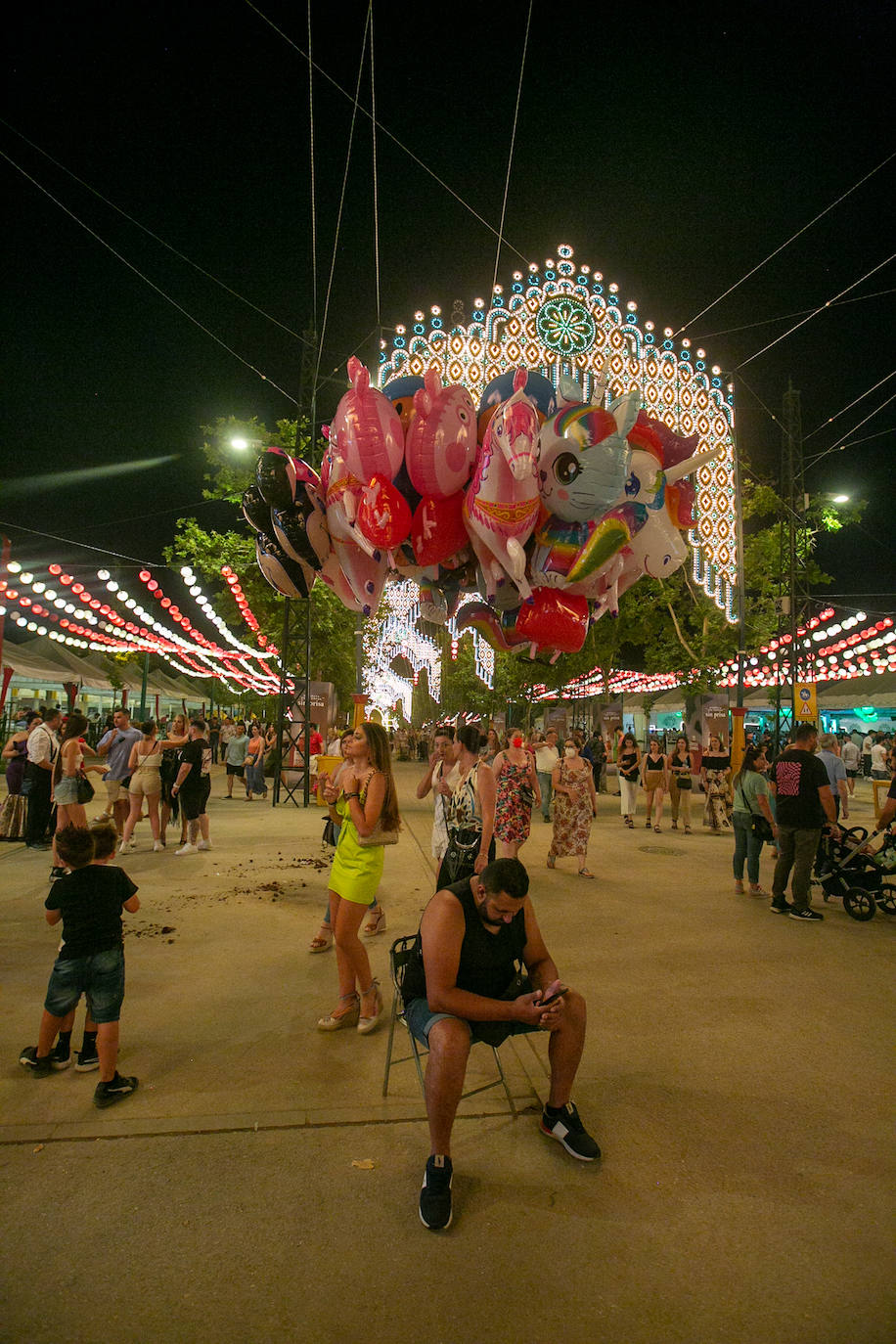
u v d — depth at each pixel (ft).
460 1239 8.95
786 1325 7.70
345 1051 14.01
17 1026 14.74
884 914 25.48
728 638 65.31
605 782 72.64
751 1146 11.02
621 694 101.65
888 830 25.20
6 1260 8.46
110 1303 7.86
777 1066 13.61
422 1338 7.47
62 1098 12.09
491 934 10.72
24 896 24.86
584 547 14.87
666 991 17.40
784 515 65.82
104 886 12.42
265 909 24.20
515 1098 12.39
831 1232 9.18
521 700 94.58
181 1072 13.03
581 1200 9.73
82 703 109.09
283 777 59.16
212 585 70.79
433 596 17.88
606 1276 8.39
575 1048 10.96
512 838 22.98
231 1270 8.38
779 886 25.16
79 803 27.27
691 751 66.08
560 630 15.74
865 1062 13.80
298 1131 11.30
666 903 26.45
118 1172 10.15
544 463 14.24
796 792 24.53
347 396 14.52
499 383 15.34
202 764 34.53
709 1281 8.31
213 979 17.62
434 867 31.94
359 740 15.37
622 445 14.20
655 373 45.73
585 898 27.04
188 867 30.94
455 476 14.43
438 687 118.11
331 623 70.13
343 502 14.84
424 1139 11.14
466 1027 10.17
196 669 75.31
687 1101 12.32
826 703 93.71
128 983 17.28
